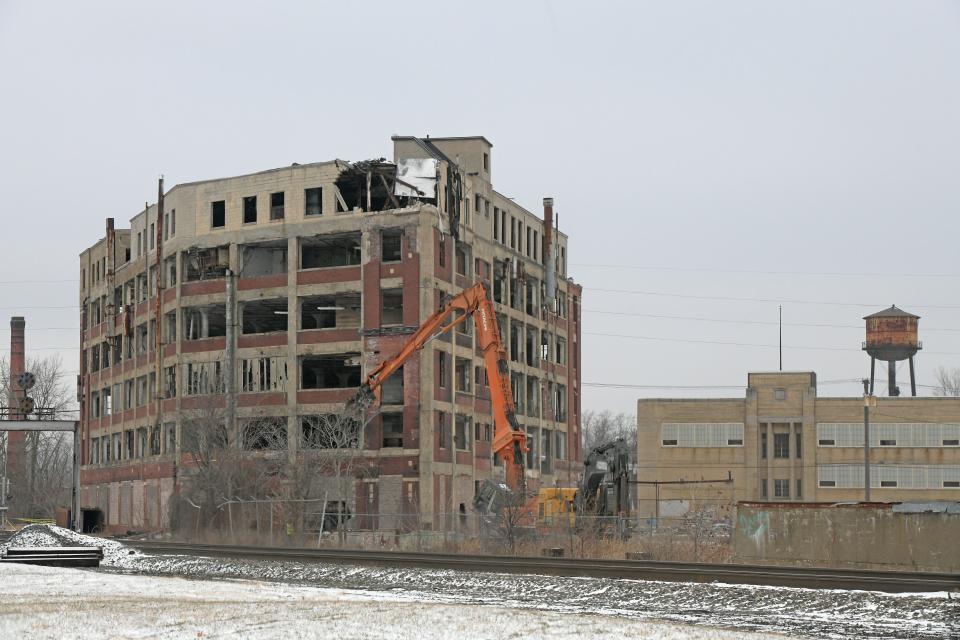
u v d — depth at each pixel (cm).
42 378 15675
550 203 12144
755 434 10169
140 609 3244
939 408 9988
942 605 3403
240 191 10169
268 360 9875
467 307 7238
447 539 6494
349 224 9662
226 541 7144
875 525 4734
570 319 12719
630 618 3291
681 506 10081
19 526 10562
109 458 12225
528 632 2772
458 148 10681
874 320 11488
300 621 2955
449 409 9650
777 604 3603
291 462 8600
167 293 10725
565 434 12475
